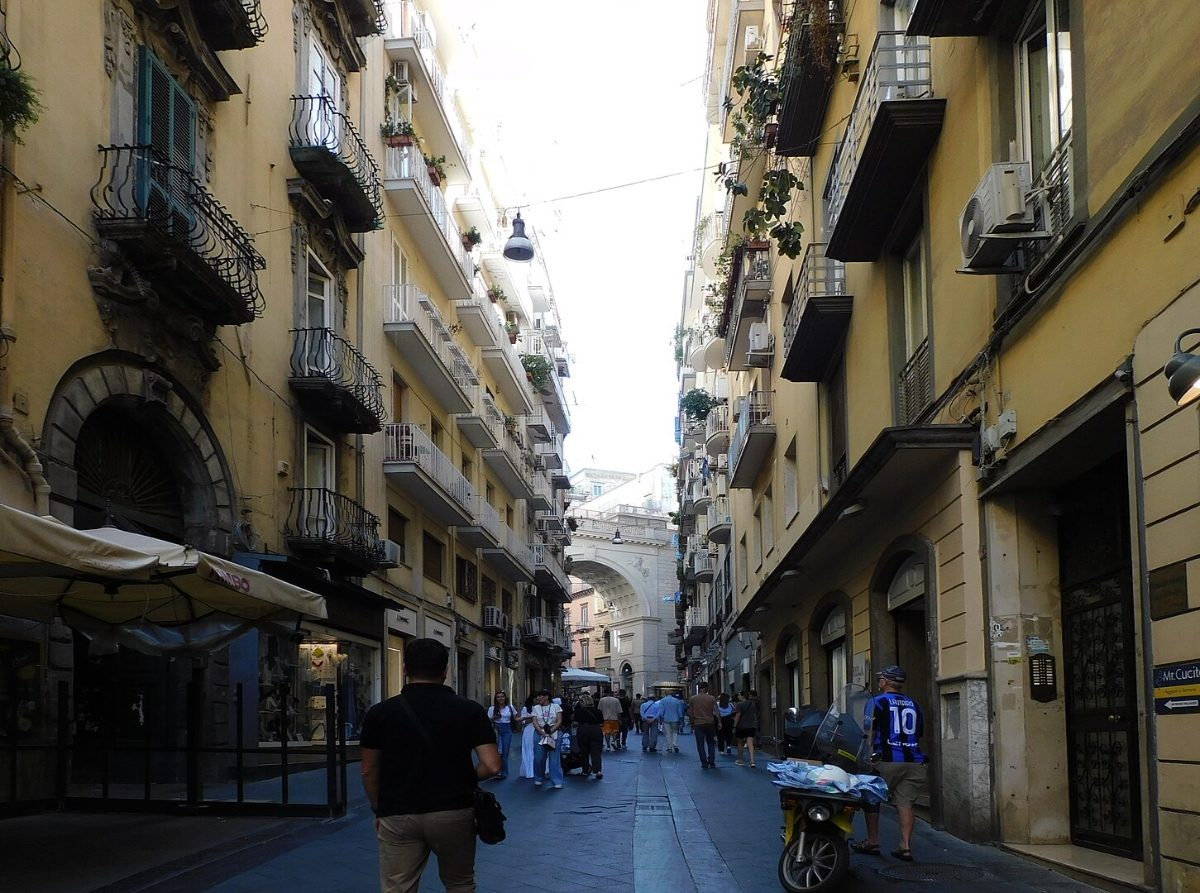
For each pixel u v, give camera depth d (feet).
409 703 15.03
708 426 120.67
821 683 61.52
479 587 106.93
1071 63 25.02
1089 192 23.80
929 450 31.83
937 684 33.50
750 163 70.44
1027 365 27.61
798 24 48.78
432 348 79.51
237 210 49.55
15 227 32.83
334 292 62.23
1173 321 19.76
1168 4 20.04
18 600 32.30
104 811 34.68
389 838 14.57
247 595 29.55
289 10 57.72
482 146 116.37
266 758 48.26
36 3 34.76
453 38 103.35
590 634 296.51
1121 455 25.93
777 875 24.89
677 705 81.87
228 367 47.78
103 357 37.73
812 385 61.00
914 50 37.42
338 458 62.03
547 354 157.48
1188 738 19.13
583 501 329.11
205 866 25.20
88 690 41.16
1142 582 21.16
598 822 35.45
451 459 95.55
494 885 24.22
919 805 36.88
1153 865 20.68
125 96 39.83
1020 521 30.09
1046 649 29.40
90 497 38.58
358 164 63.77
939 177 35.40
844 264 51.11
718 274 94.48
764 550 86.22
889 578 42.39
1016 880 23.88
